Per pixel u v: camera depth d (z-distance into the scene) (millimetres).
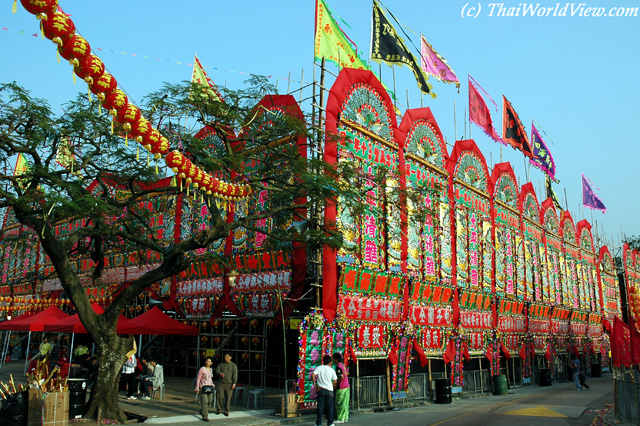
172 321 21609
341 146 20578
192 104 16531
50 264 35688
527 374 33438
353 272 20375
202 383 16094
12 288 39094
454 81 30562
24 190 15266
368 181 20609
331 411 15219
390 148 23703
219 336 27797
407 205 23172
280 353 25875
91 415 15148
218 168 16281
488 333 29312
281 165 18859
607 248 54406
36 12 7094
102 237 20438
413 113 25922
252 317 22016
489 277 30453
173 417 16062
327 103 20656
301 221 20109
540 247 38469
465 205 29266
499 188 33406
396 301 22469
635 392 15055
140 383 20906
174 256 15852
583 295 45531
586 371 43625
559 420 17281
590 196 53812
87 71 8086
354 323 20125
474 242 29531
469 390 27000
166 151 10383
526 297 34469
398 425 16062
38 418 13305
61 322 21516
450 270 26812
